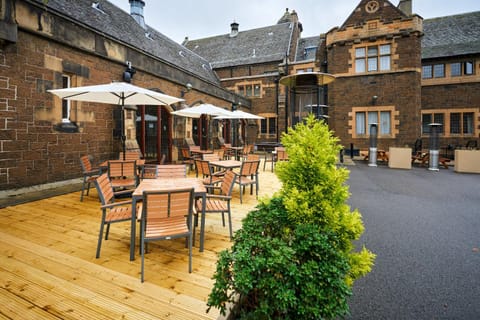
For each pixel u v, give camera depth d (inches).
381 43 585.6
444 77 641.6
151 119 410.3
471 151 404.5
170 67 421.1
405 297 93.5
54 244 124.5
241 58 925.8
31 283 91.7
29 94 220.4
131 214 120.6
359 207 214.4
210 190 217.5
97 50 282.5
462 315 84.0
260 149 807.7
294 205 79.3
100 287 90.4
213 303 64.4
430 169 439.2
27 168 220.4
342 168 86.7
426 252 130.0
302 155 85.1
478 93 612.4
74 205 190.2
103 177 127.6
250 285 58.3
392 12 579.2
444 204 223.5
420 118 578.2
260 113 844.0
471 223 173.8
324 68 687.1
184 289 90.4
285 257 62.8
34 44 223.5
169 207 99.5
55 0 316.2
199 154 372.5
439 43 682.8
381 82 588.7
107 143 302.5
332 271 63.2
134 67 339.6
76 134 264.7
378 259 122.5
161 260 111.4
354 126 614.2
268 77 829.2
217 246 126.9
